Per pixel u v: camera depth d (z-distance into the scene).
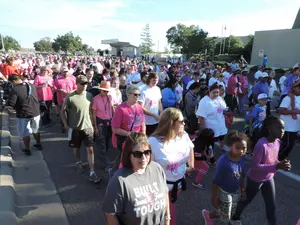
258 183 3.21
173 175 2.87
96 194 4.41
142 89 5.13
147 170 2.16
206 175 5.18
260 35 38.81
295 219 3.78
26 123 5.89
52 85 8.20
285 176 4.94
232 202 3.09
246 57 47.78
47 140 7.09
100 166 5.52
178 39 71.62
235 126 8.79
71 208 4.01
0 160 5.48
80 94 4.82
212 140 4.53
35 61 22.47
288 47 35.66
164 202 2.19
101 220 3.73
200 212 3.96
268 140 3.14
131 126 4.20
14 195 4.27
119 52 55.56
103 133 5.20
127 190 2.01
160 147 2.79
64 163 5.65
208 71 15.66
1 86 9.36
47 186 4.67
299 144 6.90
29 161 5.75
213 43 58.00
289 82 8.68
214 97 5.15
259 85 8.98
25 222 3.67
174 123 2.78
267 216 3.34
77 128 4.79
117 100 6.09
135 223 2.05
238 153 2.94
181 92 8.06
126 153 2.08
